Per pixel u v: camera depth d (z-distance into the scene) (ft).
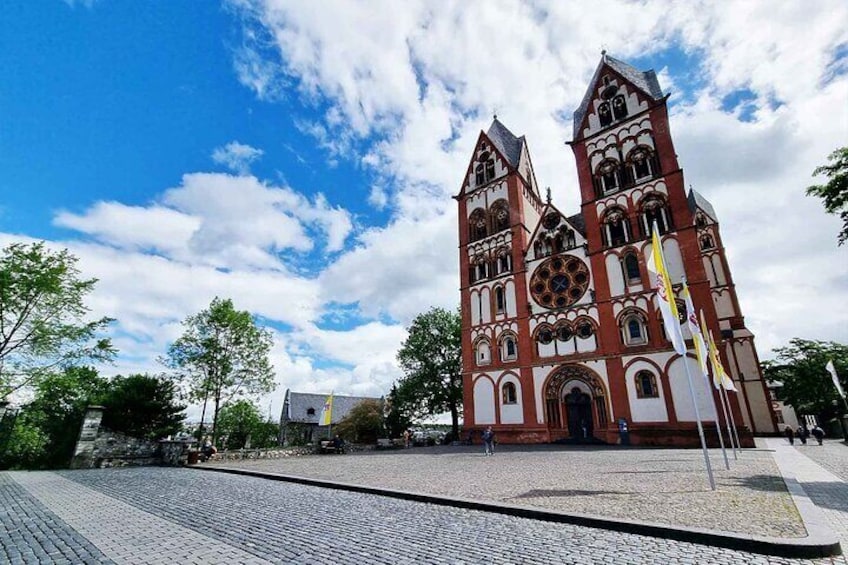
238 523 28.43
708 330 86.53
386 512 31.78
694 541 22.13
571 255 117.91
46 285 86.48
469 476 49.47
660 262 46.65
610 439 97.96
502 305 129.59
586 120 127.34
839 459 59.26
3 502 38.63
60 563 20.13
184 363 108.78
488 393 123.24
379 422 158.30
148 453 89.76
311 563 19.71
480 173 152.15
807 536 20.68
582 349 108.78
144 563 19.95
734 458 59.98
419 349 167.32
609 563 19.08
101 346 95.50
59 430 104.01
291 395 281.54
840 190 51.98
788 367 162.81
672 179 105.19
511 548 21.66
